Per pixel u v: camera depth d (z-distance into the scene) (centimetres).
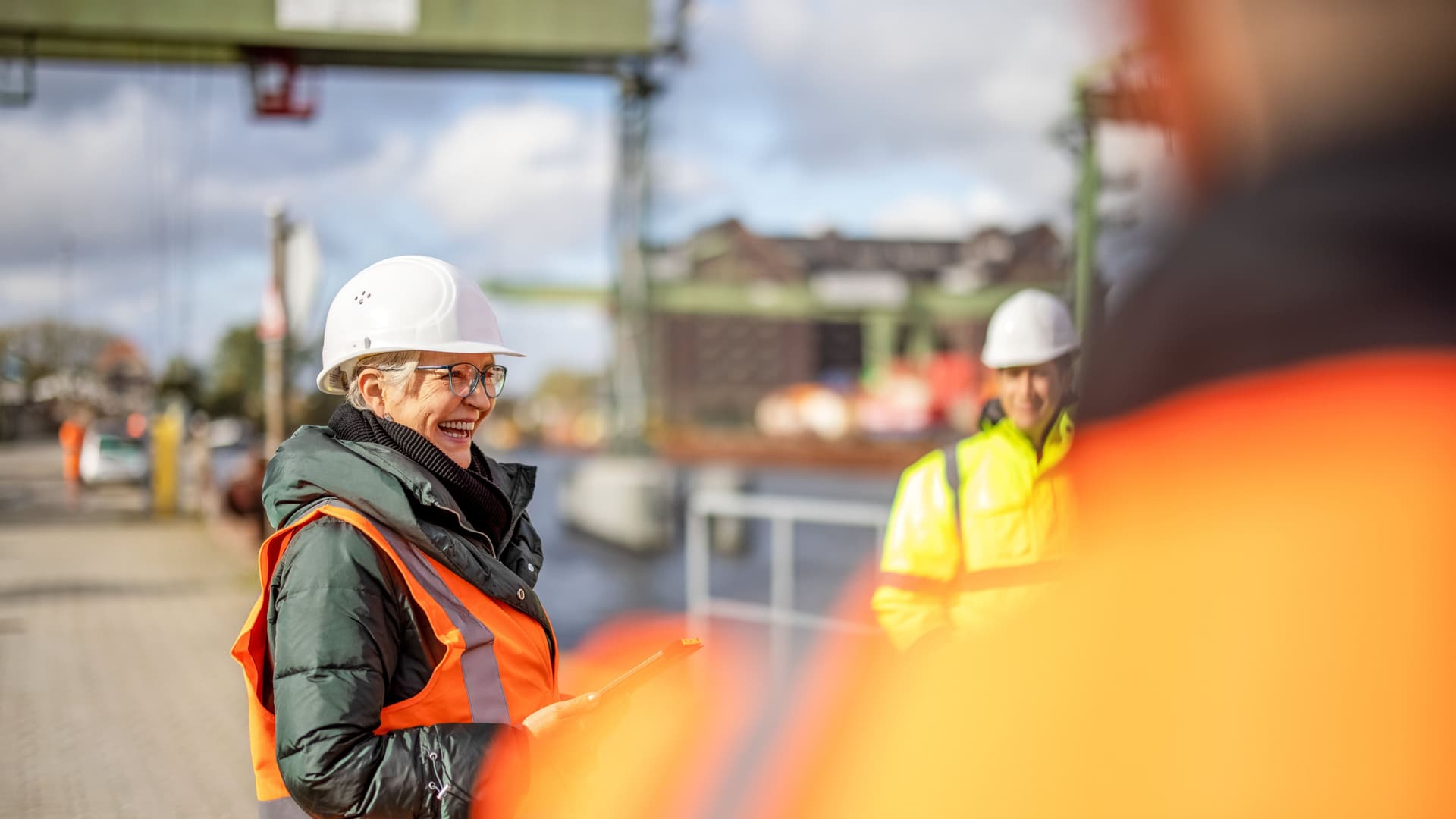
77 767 579
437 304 216
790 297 8719
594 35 2262
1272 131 56
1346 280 54
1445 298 53
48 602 1114
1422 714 53
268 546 199
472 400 218
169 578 1291
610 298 3069
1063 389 317
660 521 2162
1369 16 53
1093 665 62
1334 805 55
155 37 2166
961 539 310
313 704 179
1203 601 58
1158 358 60
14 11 2080
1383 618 54
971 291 9325
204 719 675
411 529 191
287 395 1062
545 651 211
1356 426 54
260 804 200
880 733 87
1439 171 53
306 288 1044
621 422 3066
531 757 188
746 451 6606
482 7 2214
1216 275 58
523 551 228
